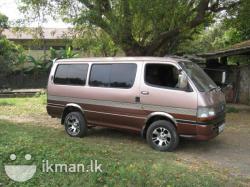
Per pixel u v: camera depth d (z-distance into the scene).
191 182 6.00
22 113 14.14
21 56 28.69
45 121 12.38
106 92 9.10
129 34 12.63
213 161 7.79
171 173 6.41
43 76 29.44
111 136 9.93
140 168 6.55
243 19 13.54
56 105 10.04
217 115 8.34
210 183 6.04
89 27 12.45
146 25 12.75
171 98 8.18
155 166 6.78
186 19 13.34
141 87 8.57
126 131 9.44
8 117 13.19
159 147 8.41
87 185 5.75
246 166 7.48
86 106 9.49
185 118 8.05
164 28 12.99
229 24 14.38
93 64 9.45
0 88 27.33
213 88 8.73
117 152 7.80
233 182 6.32
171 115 8.21
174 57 8.87
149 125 8.60
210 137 8.05
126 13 11.80
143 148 8.66
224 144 9.32
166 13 12.00
